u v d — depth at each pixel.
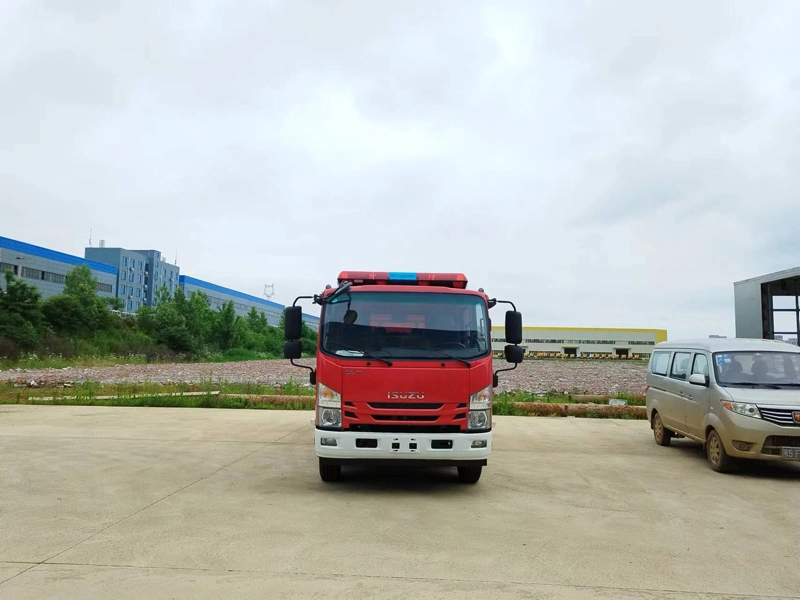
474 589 4.42
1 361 36.16
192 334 64.25
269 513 6.45
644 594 4.39
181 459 9.55
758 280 17.08
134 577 4.54
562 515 6.61
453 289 7.79
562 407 17.28
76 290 61.09
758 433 8.67
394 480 8.38
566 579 4.66
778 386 9.34
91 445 10.67
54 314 48.91
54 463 9.02
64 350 43.50
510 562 5.03
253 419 14.98
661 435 11.80
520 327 8.12
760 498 7.56
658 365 12.25
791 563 5.12
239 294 134.62
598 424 15.30
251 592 4.28
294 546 5.35
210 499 7.02
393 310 7.60
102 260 92.12
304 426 13.78
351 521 6.21
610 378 36.81
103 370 35.44
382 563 4.94
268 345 85.12
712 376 9.62
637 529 6.10
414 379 7.22
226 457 9.81
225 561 4.93
